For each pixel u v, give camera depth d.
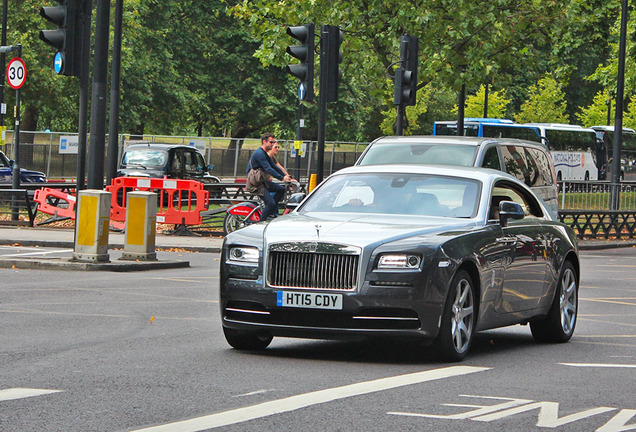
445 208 20.41
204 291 29.45
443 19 62.34
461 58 63.47
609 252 54.16
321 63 34.59
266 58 64.94
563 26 64.31
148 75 114.31
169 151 66.06
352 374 16.92
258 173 44.28
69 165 98.56
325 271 18.02
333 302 17.84
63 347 19.09
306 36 34.38
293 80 129.25
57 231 49.47
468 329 19.02
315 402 14.27
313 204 21.11
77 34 32.78
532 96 140.75
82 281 31.03
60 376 16.03
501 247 20.09
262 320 18.39
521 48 67.06
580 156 129.75
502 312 20.31
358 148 126.81
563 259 22.72
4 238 43.72
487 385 16.08
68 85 101.31
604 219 64.50
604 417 13.75
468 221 19.92
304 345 20.84
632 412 14.15
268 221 19.78
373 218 19.67
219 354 18.84
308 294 17.98
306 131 150.88
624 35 65.38
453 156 32.44
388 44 62.91
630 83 88.19
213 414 13.35
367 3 63.44
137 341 20.16
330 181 21.73
